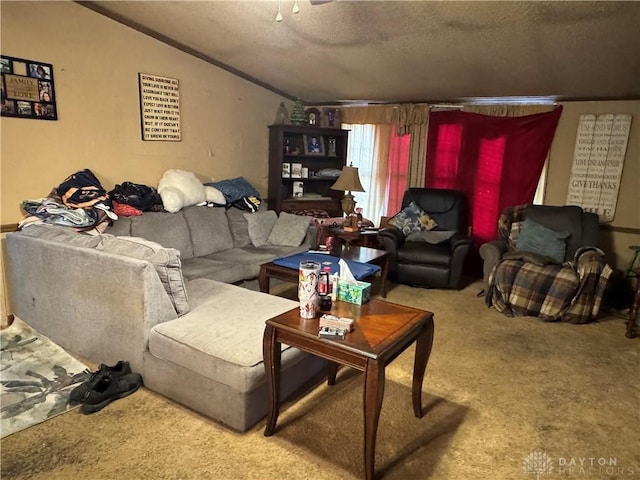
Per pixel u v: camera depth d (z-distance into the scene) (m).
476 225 4.94
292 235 4.35
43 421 2.09
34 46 3.13
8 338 2.94
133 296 2.30
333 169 5.47
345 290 2.18
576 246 4.02
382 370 1.69
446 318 3.62
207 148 4.53
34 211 3.12
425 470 1.87
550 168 4.52
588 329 3.48
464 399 2.42
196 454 1.91
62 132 3.36
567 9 2.67
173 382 2.24
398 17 3.05
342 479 1.80
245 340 2.18
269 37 3.70
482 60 3.62
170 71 4.05
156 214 3.65
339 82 4.71
